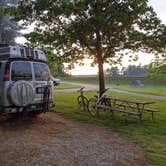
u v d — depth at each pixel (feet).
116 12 45.24
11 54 32.96
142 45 50.60
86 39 50.39
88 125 35.78
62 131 31.37
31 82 34.22
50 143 26.13
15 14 51.80
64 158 22.24
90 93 85.30
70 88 112.88
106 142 27.89
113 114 43.37
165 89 124.67
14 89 31.76
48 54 52.65
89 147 25.72
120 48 51.31
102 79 51.39
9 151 23.06
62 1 46.60
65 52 52.75
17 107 32.53
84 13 47.85
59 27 49.85
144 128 34.99
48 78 36.86
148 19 48.70
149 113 46.11
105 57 51.96
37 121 36.09
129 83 207.72
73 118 40.19
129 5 45.21
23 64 33.78
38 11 48.11
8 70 32.35
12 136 27.86
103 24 46.85
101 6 45.88
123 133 32.19
